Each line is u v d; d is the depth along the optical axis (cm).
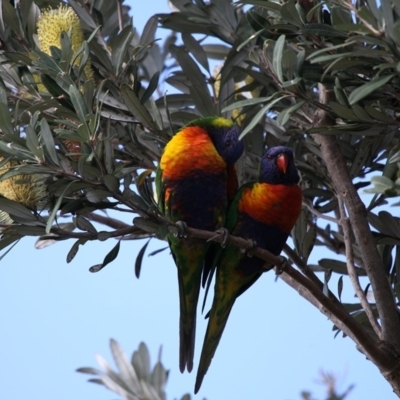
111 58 873
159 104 959
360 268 895
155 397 675
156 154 903
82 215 724
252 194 859
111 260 738
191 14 931
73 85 687
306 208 916
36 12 887
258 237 863
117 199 701
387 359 730
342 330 790
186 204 848
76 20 798
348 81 714
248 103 688
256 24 758
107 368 692
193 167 837
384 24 594
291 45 798
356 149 878
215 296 898
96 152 677
